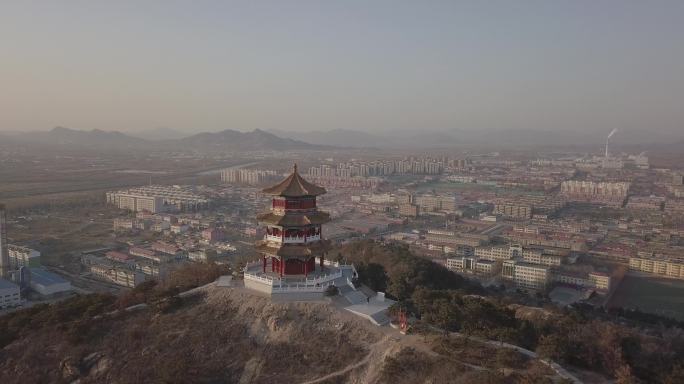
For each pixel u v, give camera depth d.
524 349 127.56
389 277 194.38
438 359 119.94
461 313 134.88
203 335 139.50
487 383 107.56
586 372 122.50
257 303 148.75
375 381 118.12
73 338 142.25
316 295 151.88
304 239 160.88
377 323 139.50
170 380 122.31
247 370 128.25
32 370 136.75
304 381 122.75
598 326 144.25
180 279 196.62
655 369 124.88
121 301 164.25
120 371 130.88
